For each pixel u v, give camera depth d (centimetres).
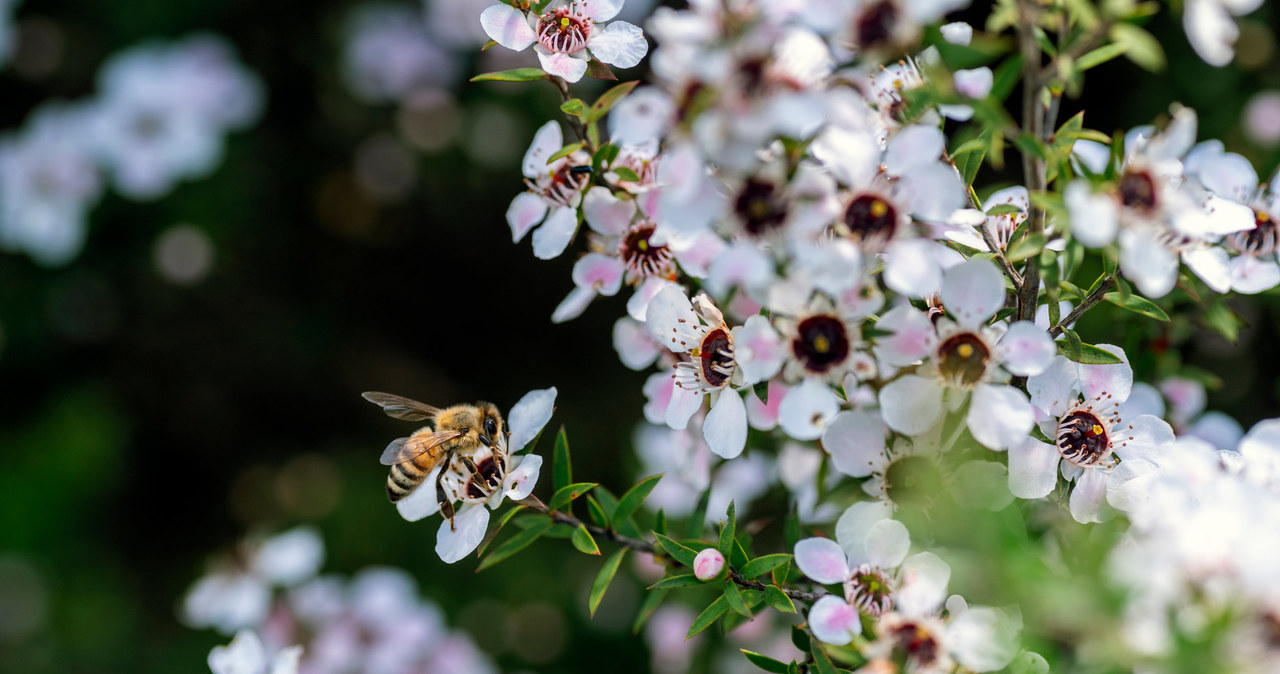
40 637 51
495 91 59
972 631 31
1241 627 30
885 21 31
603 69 33
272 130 59
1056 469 32
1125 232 31
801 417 32
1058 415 32
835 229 31
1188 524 31
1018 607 31
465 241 63
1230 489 31
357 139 60
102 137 50
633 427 57
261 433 60
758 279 31
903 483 32
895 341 32
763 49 31
